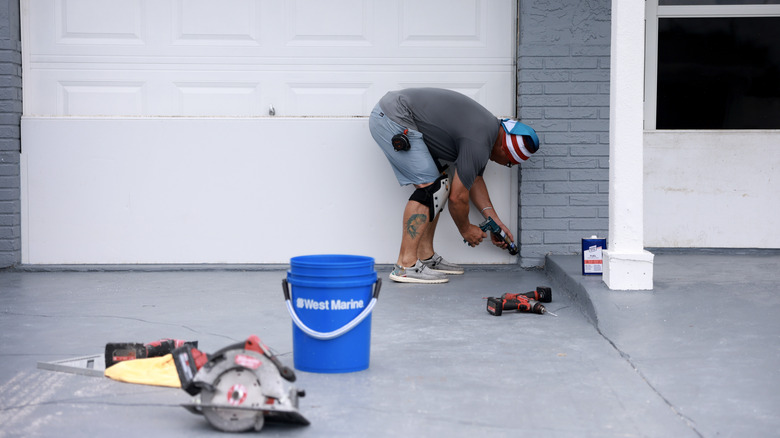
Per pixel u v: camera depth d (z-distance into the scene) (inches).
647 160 245.3
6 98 235.1
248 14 242.8
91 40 242.1
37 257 240.5
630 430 102.6
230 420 101.2
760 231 245.1
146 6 241.6
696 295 171.3
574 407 111.4
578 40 234.7
